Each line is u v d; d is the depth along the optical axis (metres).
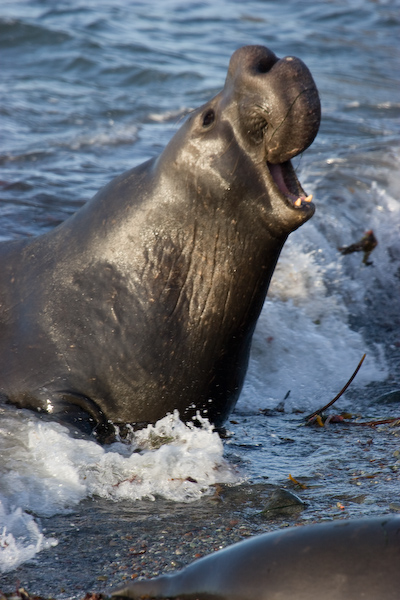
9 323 16.55
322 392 20.94
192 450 14.97
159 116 46.38
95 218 16.31
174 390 15.66
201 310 15.35
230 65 14.46
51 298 16.19
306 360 22.50
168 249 15.41
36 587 10.52
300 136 13.45
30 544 11.70
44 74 54.56
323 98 53.66
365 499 13.25
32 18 68.31
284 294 25.36
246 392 20.59
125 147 39.19
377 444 16.34
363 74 62.75
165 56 61.50
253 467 15.01
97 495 13.59
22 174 32.66
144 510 13.07
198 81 55.25
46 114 44.12
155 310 15.44
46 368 15.72
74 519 12.65
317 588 8.48
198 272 15.30
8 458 14.16
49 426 14.91
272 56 14.16
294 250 27.72
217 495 13.68
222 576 9.17
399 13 92.69
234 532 12.23
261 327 23.17
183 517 12.81
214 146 14.55
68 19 69.88
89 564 11.19
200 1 91.06
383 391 20.89
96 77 55.34
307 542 9.01
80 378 15.55
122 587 10.06
